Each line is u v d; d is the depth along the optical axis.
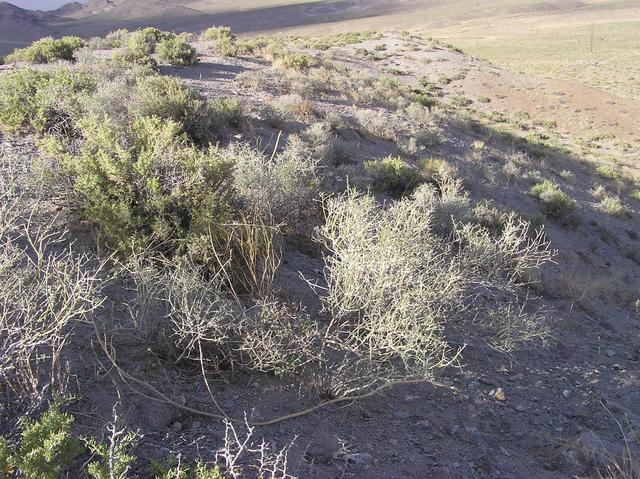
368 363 4.08
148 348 3.82
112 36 26.31
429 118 22.36
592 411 5.00
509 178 18.17
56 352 3.20
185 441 3.22
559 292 9.20
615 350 7.16
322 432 3.66
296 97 16.73
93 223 4.96
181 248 4.75
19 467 2.31
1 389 3.08
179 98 10.71
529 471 3.79
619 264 14.83
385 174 11.95
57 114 9.00
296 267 6.08
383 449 3.66
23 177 4.76
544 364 5.98
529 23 169.50
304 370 4.16
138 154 5.66
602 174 26.47
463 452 3.87
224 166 5.44
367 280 4.33
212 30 31.44
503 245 7.54
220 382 3.91
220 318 3.75
